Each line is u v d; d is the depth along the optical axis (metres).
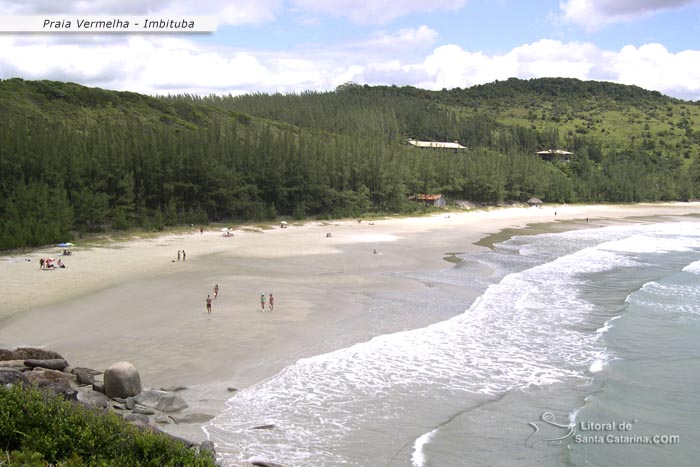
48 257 63.22
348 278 52.84
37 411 17.19
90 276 51.81
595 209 165.25
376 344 33.22
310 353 31.48
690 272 57.38
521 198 170.12
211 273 54.34
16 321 36.44
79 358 29.59
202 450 17.41
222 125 173.50
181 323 36.44
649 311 41.28
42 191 79.19
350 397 25.69
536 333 35.78
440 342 33.75
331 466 19.70
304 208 113.94
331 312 40.03
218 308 40.56
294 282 50.50
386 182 131.25
